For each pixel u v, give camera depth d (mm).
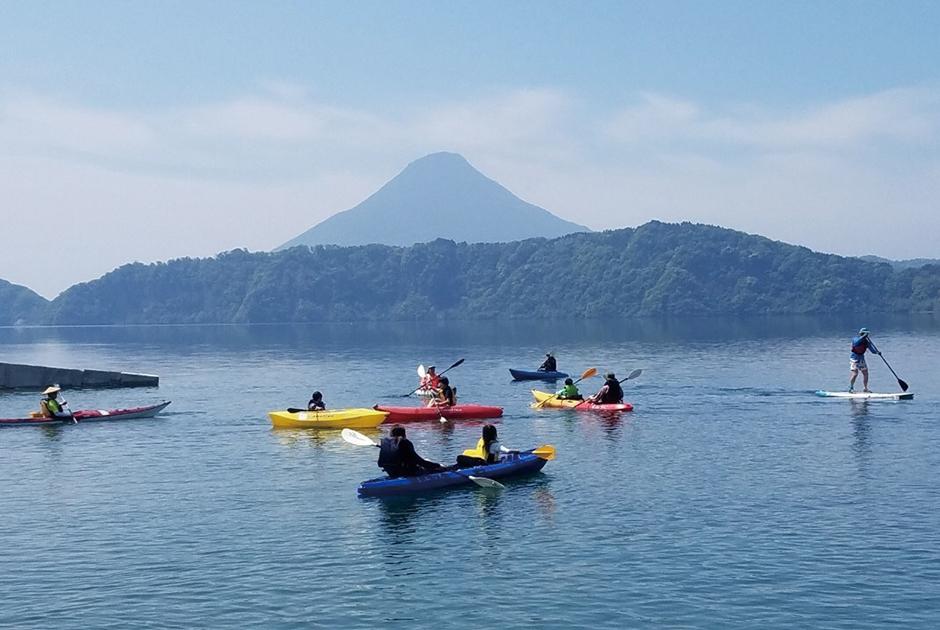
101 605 14805
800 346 84188
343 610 14484
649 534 18125
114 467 26094
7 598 15172
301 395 47031
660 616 13977
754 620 13766
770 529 18297
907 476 22719
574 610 14289
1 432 32750
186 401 44156
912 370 53969
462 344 105062
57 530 19281
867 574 15539
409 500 21328
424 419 34312
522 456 24125
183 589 15484
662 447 27562
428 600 14836
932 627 13398
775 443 27797
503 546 17578
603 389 37250
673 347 86812
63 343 141750
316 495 22109
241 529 19109
